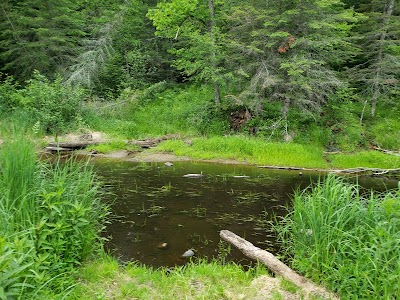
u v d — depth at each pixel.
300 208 4.88
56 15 18.02
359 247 3.85
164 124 15.76
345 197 4.50
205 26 16.09
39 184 4.25
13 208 3.72
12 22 16.94
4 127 5.37
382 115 15.97
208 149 12.79
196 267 4.24
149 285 3.79
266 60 14.07
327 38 13.02
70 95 14.91
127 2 20.31
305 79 12.91
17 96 14.44
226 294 3.62
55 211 3.80
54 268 3.46
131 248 4.93
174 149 12.93
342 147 13.56
